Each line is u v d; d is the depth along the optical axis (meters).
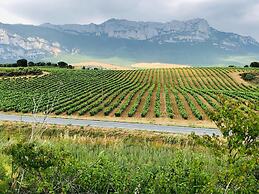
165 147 22.12
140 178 11.58
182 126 53.09
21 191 11.02
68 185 10.72
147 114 68.06
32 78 121.75
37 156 10.54
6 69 136.00
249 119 9.26
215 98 81.75
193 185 10.69
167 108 69.25
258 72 142.12
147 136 33.44
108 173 11.66
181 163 11.94
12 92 92.62
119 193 11.07
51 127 36.19
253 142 9.33
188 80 132.25
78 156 14.41
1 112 66.12
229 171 9.17
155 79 134.62
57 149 11.48
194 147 21.75
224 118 9.59
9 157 11.15
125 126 50.00
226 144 9.96
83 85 110.81
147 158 15.00
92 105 73.50
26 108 68.56
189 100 78.25
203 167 12.55
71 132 35.47
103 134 35.16
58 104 74.12
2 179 10.59
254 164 9.11
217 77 137.12
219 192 9.73
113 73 149.00
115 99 84.38
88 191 11.19
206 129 49.50
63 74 135.62
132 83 120.88
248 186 9.48
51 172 10.94
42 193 11.36
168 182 10.94
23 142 10.80
